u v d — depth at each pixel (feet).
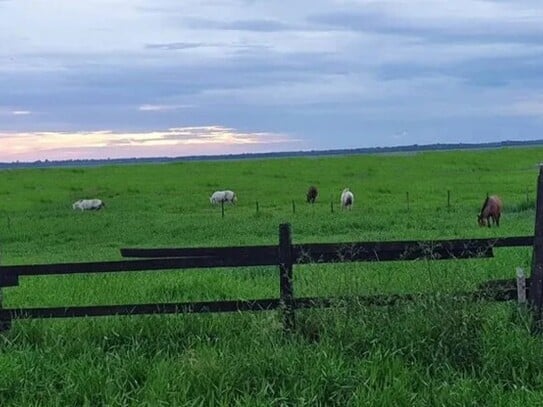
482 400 36.35
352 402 35.86
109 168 412.77
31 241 145.28
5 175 362.94
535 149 466.29
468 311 41.04
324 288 45.11
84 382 37.35
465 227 136.67
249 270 75.31
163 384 36.81
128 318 45.06
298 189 271.90
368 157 445.37
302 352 39.24
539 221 42.91
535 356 38.88
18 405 36.01
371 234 125.18
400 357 39.32
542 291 42.86
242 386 37.17
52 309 43.93
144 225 163.02
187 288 61.11
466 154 429.79
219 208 213.05
